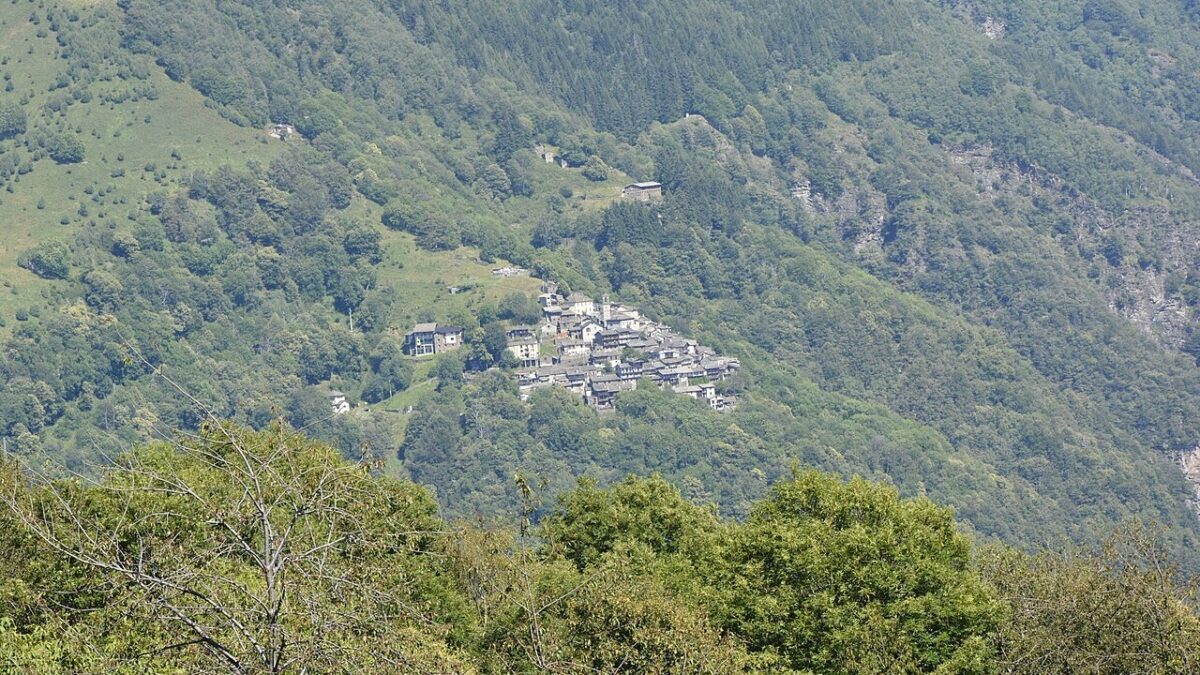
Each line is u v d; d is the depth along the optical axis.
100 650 63.81
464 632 101.62
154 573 61.94
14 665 67.25
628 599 95.00
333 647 60.69
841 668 99.69
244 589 60.62
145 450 103.31
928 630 102.19
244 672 59.00
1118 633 99.94
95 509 79.81
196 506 73.94
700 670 92.81
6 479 82.38
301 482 65.94
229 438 65.06
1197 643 97.62
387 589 66.94
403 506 82.69
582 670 84.25
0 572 78.06
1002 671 100.19
